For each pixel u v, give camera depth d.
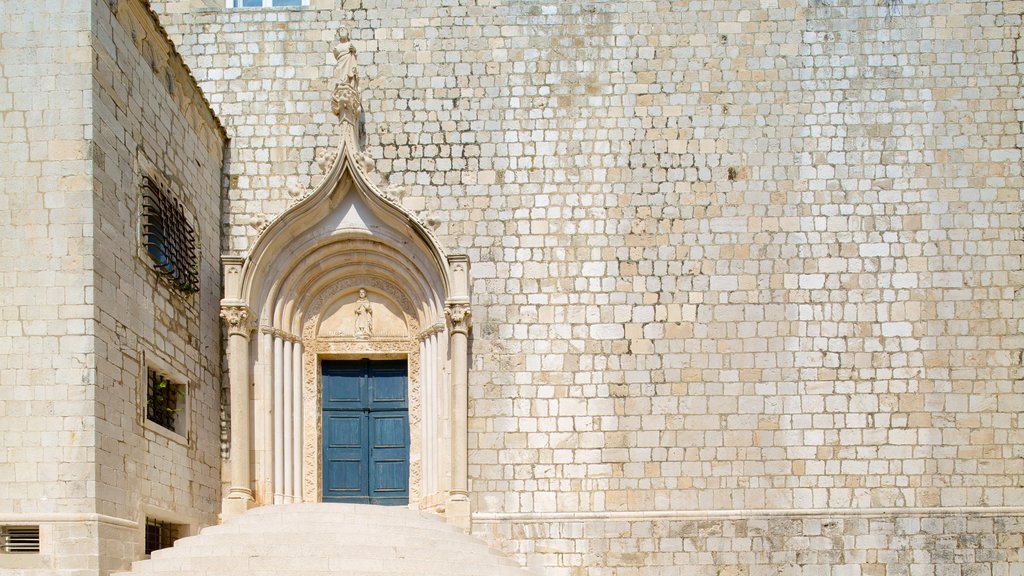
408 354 20.83
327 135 20.78
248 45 20.98
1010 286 19.94
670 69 20.62
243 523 16.80
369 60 20.81
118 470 15.27
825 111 20.45
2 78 15.31
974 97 20.44
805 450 19.52
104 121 15.58
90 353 14.77
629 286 20.06
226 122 20.83
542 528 19.31
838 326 19.89
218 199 20.44
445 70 20.77
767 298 19.97
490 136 20.56
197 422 18.69
